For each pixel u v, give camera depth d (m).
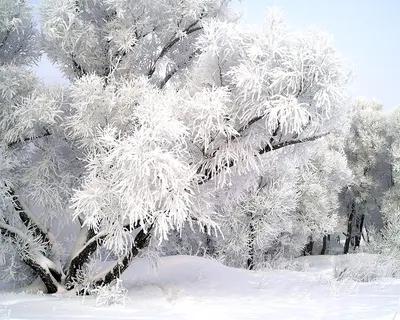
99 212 6.07
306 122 5.95
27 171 7.62
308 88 5.95
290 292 6.96
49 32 7.27
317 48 5.66
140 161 5.41
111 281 7.38
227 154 6.21
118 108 6.84
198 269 8.94
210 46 6.05
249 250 15.06
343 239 37.47
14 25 7.54
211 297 6.60
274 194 13.81
